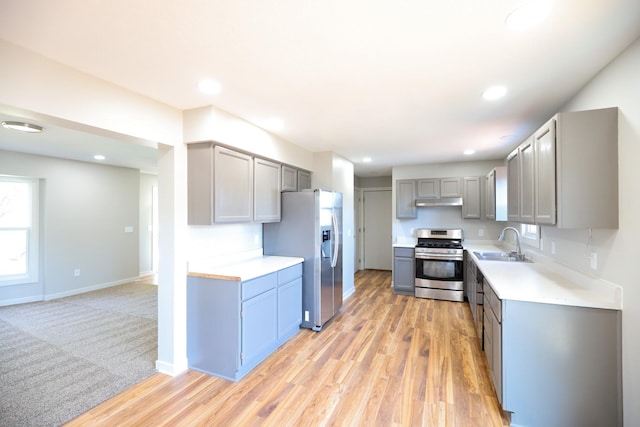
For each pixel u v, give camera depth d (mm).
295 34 1503
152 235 6938
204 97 2318
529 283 2215
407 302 4637
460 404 2135
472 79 2008
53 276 4836
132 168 5969
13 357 2816
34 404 2117
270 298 2898
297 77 1985
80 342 3148
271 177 3406
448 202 5004
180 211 2590
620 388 1724
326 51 1667
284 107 2537
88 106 1923
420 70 1890
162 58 1739
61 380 2432
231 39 1546
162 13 1332
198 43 1582
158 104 2389
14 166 4375
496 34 1503
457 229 5184
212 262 2912
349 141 3705
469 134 3365
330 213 3799
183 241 2625
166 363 2566
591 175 1770
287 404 2139
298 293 3432
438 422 1950
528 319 1895
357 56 1719
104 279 5535
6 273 4520
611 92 1777
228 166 2740
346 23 1413
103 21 1389
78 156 4727
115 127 2076
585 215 1779
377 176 7191
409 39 1550
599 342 1773
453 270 4695
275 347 3018
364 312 4164
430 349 2996
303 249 3539
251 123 2975
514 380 1921
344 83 2074
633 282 1607
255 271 2691
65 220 4992
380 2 1269
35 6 1271
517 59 1751
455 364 2693
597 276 1955
